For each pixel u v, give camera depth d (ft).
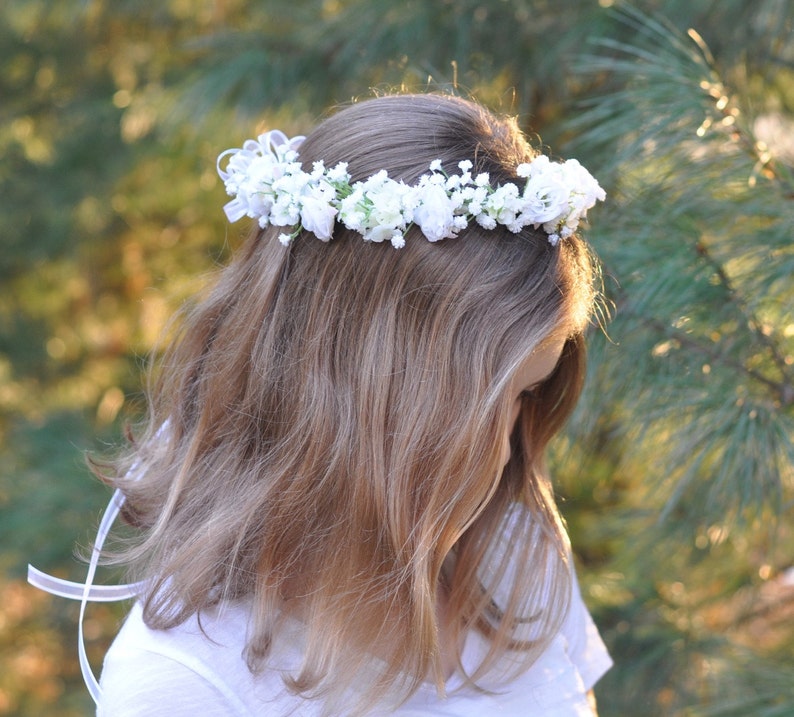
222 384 2.97
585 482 5.10
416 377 2.73
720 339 3.49
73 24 8.84
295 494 2.82
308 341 2.81
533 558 3.40
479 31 5.13
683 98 3.48
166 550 2.93
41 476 7.50
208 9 8.08
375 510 2.81
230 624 2.81
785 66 4.53
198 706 2.73
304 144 2.95
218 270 3.64
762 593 4.70
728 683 3.98
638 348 3.55
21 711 10.00
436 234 2.64
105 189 9.15
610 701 4.67
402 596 2.89
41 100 9.55
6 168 9.68
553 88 5.21
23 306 10.97
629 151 3.58
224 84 5.91
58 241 9.87
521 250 2.74
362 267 2.75
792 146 4.14
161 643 2.75
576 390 3.35
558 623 3.30
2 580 9.48
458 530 2.83
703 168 3.44
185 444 3.19
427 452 2.75
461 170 2.75
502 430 2.76
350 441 2.79
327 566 2.83
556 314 2.74
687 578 4.80
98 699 2.89
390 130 2.79
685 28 4.51
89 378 10.48
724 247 3.46
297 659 2.84
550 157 4.96
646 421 3.55
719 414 3.41
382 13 5.27
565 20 4.96
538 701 3.22
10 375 10.31
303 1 6.45
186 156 8.13
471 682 3.07
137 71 8.86
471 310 2.70
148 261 10.43
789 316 3.36
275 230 2.91
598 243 3.64
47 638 10.21
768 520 3.87
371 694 2.85
